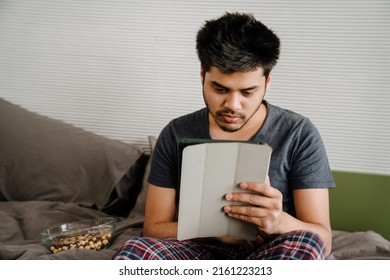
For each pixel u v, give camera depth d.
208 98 1.07
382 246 1.46
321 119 1.86
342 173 1.85
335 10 1.80
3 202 1.77
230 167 0.93
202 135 1.26
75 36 2.06
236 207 0.96
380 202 1.83
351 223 1.86
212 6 1.91
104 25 2.02
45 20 2.08
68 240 1.35
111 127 2.08
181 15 1.94
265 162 0.91
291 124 1.22
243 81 1.01
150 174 1.31
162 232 1.20
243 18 1.03
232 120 1.07
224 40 0.99
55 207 1.70
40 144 1.87
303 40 1.84
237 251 1.16
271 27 1.86
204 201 0.97
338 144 1.86
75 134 1.90
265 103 1.27
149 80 2.01
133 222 1.62
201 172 0.93
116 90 2.05
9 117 1.96
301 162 1.18
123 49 2.02
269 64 1.03
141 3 1.97
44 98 2.13
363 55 1.79
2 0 2.11
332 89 1.83
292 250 0.92
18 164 1.85
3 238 1.47
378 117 1.81
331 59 1.82
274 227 0.97
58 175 1.81
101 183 1.79
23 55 2.13
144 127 2.05
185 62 1.96
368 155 1.84
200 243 1.15
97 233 1.39
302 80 1.86
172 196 1.29
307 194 1.17
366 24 1.78
